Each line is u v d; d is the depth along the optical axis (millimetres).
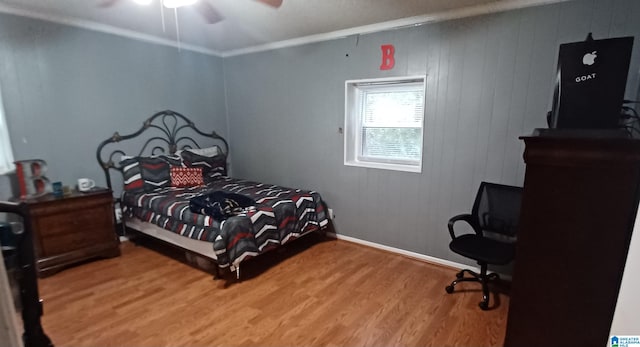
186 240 2842
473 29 2602
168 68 3871
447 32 2723
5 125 2777
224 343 1927
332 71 3455
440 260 3035
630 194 1138
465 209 2850
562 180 1224
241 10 2738
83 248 2953
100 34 3266
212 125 4453
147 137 3764
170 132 3980
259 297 2434
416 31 2875
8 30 2738
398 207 3225
